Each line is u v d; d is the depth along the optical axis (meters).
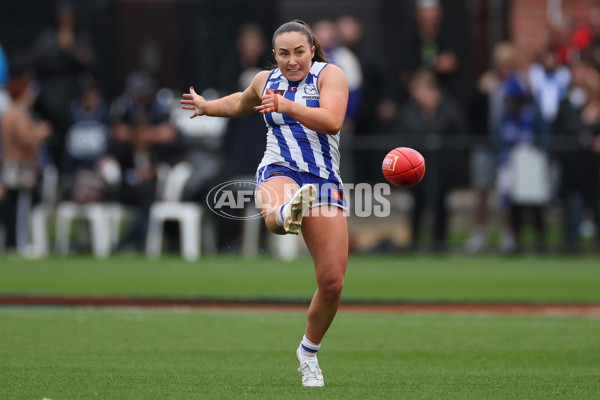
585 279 42.22
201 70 70.31
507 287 39.38
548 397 18.61
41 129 50.59
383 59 68.12
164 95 53.91
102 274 42.53
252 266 45.72
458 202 50.50
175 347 24.92
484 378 20.80
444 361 23.23
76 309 32.31
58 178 51.50
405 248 50.81
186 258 49.31
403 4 70.19
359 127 50.59
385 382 20.27
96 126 50.94
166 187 50.22
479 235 50.75
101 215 50.66
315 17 70.94
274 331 27.91
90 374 20.81
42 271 43.34
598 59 53.12
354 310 33.22
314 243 19.03
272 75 20.05
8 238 51.50
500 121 49.62
